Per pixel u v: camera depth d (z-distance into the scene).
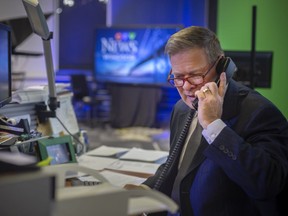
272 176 0.88
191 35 1.01
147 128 6.29
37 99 1.60
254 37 2.51
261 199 0.91
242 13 4.91
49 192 0.55
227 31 5.02
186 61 1.01
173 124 1.36
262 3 4.70
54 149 1.33
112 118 6.40
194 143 1.18
